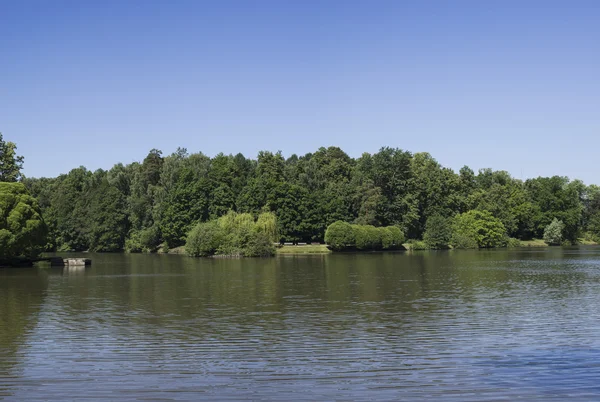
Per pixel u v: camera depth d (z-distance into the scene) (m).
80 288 43.25
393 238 117.38
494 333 24.08
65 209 131.75
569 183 172.62
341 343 22.31
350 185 130.75
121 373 18.28
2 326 26.38
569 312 29.61
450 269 60.94
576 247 140.50
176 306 32.66
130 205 130.62
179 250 118.88
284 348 21.55
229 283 46.50
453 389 16.44
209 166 139.12
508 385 16.78
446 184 141.88
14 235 68.00
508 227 149.38
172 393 16.25
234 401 15.56
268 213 105.69
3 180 91.75
